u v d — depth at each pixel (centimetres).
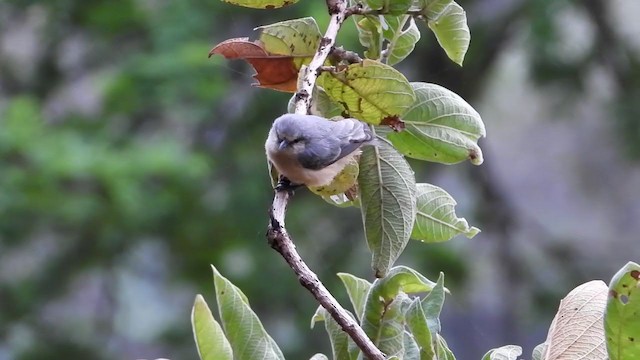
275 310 1540
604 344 314
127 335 1738
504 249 1922
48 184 1338
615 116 1662
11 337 1491
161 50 1455
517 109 2297
